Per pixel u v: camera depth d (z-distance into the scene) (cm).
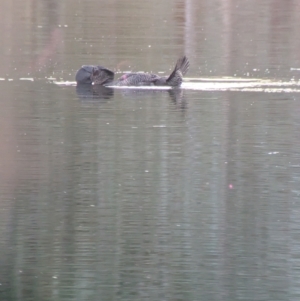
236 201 3697
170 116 5409
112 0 11856
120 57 8056
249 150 4531
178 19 10431
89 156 4403
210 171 4153
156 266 3025
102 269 2998
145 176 4062
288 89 6469
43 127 5081
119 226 3400
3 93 6244
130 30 9669
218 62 7788
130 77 6775
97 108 5694
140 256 3109
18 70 7312
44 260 3083
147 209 3600
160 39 9100
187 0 11794
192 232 3338
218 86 6612
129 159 4356
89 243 3225
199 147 4600
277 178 4041
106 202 3675
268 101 5922
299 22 10281
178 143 4678
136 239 3266
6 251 3148
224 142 4709
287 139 4788
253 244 3189
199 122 5225
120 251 3156
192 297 2803
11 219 3478
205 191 3847
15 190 3847
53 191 3841
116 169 4175
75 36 9225
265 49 8519
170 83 6650
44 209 3594
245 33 9512
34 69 7388
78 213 3544
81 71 6725
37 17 10556
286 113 5494
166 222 3444
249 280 2911
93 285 2895
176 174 4084
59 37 9150
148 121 5259
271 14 10800
